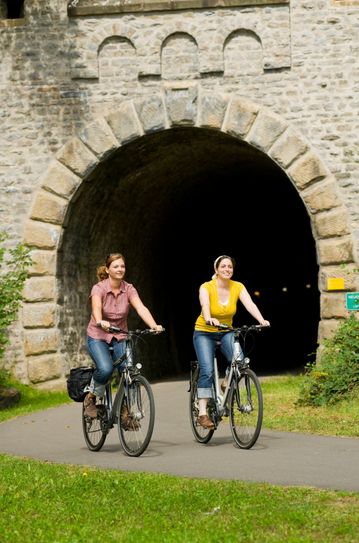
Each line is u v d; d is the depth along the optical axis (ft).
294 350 117.80
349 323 52.31
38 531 23.79
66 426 46.09
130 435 35.32
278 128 63.26
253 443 35.24
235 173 85.61
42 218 65.21
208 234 102.99
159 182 76.95
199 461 33.09
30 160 65.51
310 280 116.67
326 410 46.16
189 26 64.23
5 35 65.92
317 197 62.75
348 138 62.64
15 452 37.86
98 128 65.00
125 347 36.29
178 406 54.03
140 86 64.90
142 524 24.31
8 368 65.00
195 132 66.95
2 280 62.90
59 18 65.36
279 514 24.16
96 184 66.90
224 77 64.03
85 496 27.37
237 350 36.96
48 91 65.51
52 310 64.80
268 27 63.41
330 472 30.07
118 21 64.95
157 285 87.92
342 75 62.80
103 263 73.20
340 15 62.90
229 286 37.58
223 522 23.97
